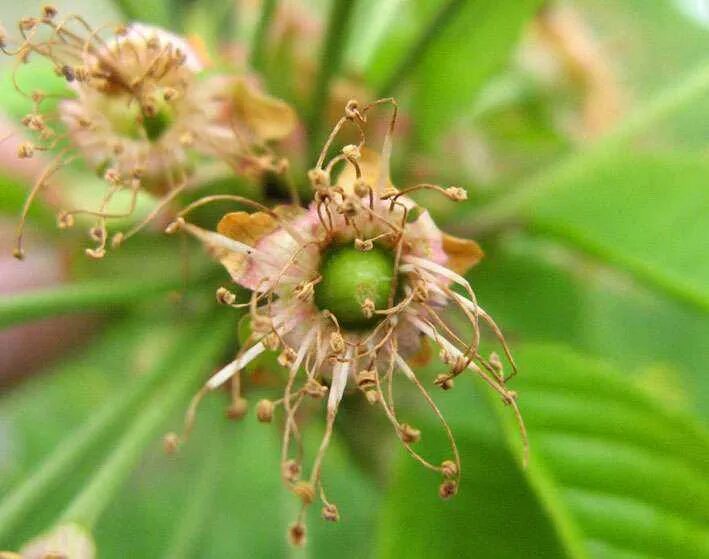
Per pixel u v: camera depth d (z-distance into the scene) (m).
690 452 0.08
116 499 0.13
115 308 0.10
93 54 0.09
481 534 0.09
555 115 0.11
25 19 0.08
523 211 0.09
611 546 0.08
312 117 0.09
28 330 0.10
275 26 0.10
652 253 0.09
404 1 0.10
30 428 0.14
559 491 0.09
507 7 0.10
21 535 0.10
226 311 0.09
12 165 0.09
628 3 0.11
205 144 0.09
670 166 0.09
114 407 0.09
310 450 0.12
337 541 0.13
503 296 0.10
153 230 0.09
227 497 0.13
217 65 0.09
